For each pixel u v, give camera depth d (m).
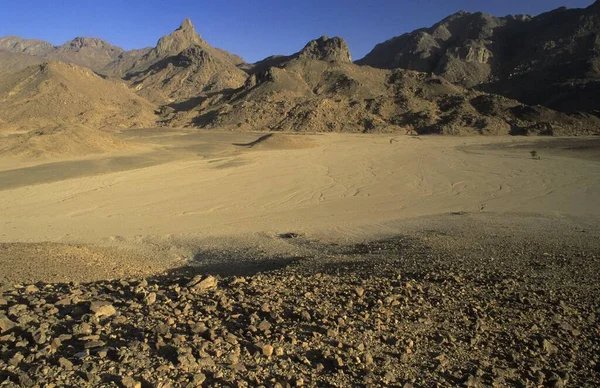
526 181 46.91
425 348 6.25
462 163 61.97
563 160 63.66
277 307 7.52
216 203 36.94
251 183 46.41
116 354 5.26
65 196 39.28
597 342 6.79
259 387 4.80
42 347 5.41
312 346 5.99
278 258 17.98
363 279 10.40
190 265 17.92
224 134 117.88
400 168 57.56
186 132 123.50
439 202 36.84
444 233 21.52
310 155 71.69
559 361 6.12
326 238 23.38
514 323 7.34
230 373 5.09
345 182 47.41
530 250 15.63
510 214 29.25
